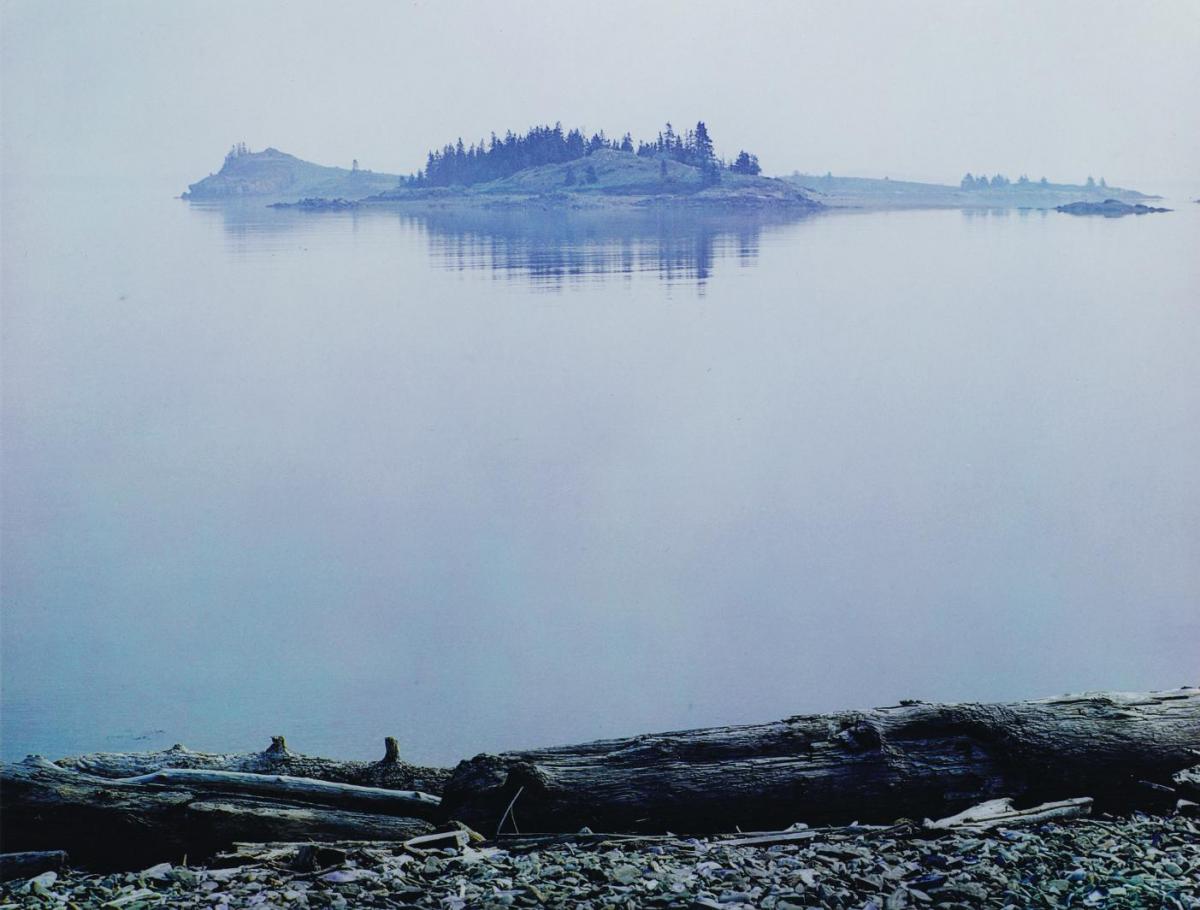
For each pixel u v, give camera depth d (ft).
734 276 274.77
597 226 358.23
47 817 19.83
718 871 16.30
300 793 21.29
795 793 19.90
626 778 19.99
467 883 16.01
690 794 19.83
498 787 19.95
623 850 18.03
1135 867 16.19
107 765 23.41
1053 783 20.25
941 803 20.16
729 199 367.66
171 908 15.43
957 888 15.25
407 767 22.75
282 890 15.92
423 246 335.67
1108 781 20.34
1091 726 20.66
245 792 21.16
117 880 17.17
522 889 15.49
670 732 21.03
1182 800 19.74
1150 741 20.49
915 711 21.03
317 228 357.00
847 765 20.17
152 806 20.07
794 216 356.18
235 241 318.45
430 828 20.83
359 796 21.40
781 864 16.67
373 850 18.20
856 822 19.98
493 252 325.83
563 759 20.43
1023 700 21.50
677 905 14.79
